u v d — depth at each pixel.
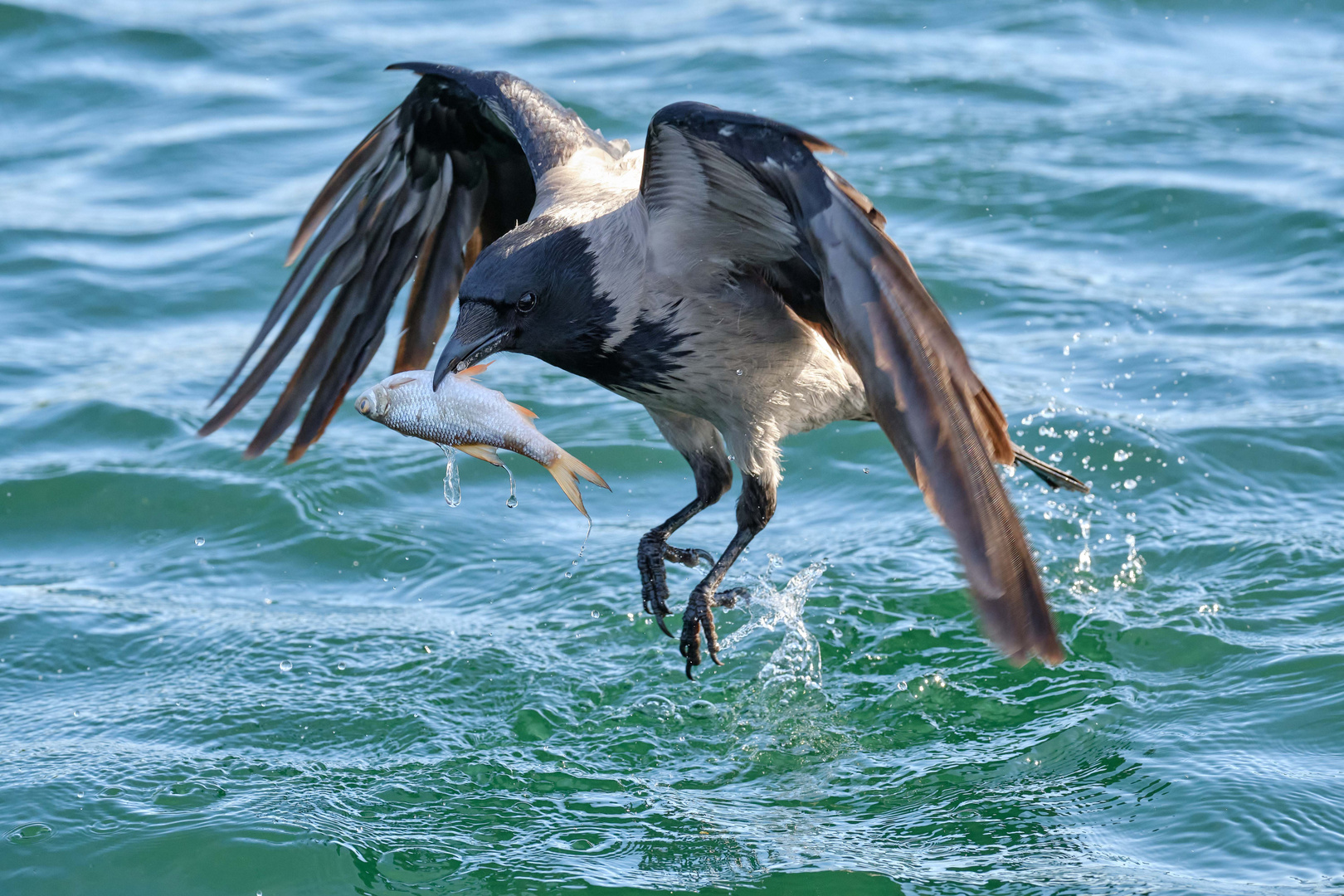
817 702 10.47
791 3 27.56
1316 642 10.38
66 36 26.28
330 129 22.75
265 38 26.95
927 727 10.08
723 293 9.24
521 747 10.07
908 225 18.47
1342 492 12.55
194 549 12.97
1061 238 17.97
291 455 11.23
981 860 8.50
